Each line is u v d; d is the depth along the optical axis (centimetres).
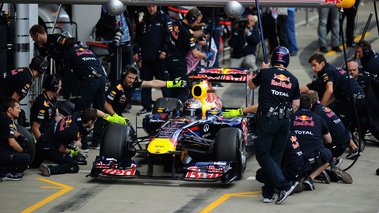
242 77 3597
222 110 3628
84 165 3412
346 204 2722
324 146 3139
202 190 2939
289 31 6462
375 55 3797
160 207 2664
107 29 4641
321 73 3631
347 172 3284
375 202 2755
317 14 9362
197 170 2942
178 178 2917
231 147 3005
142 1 3366
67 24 5272
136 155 3588
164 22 4531
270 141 2695
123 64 4903
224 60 6538
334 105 3809
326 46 6938
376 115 3694
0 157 3038
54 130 3216
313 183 2966
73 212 2592
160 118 3306
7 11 4266
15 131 3120
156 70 4603
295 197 2833
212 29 5047
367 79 3775
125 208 2648
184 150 2977
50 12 5244
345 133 3175
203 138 3119
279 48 2778
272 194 2748
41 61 3353
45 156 3238
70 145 3200
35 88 4038
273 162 2692
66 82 3956
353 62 3719
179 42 4325
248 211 2612
